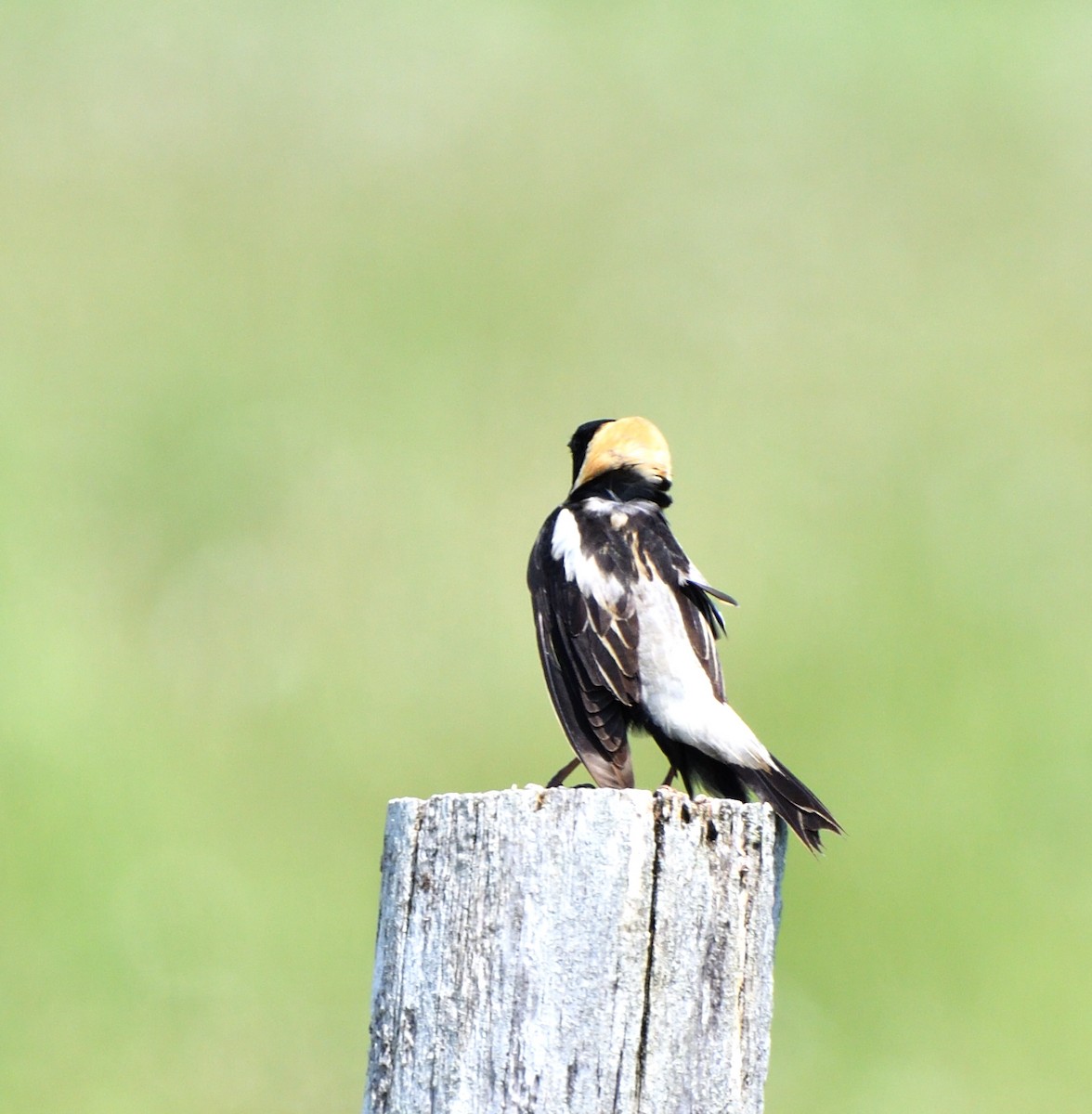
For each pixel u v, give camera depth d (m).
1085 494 16.64
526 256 19.31
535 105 21.81
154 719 13.80
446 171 21.16
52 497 15.92
